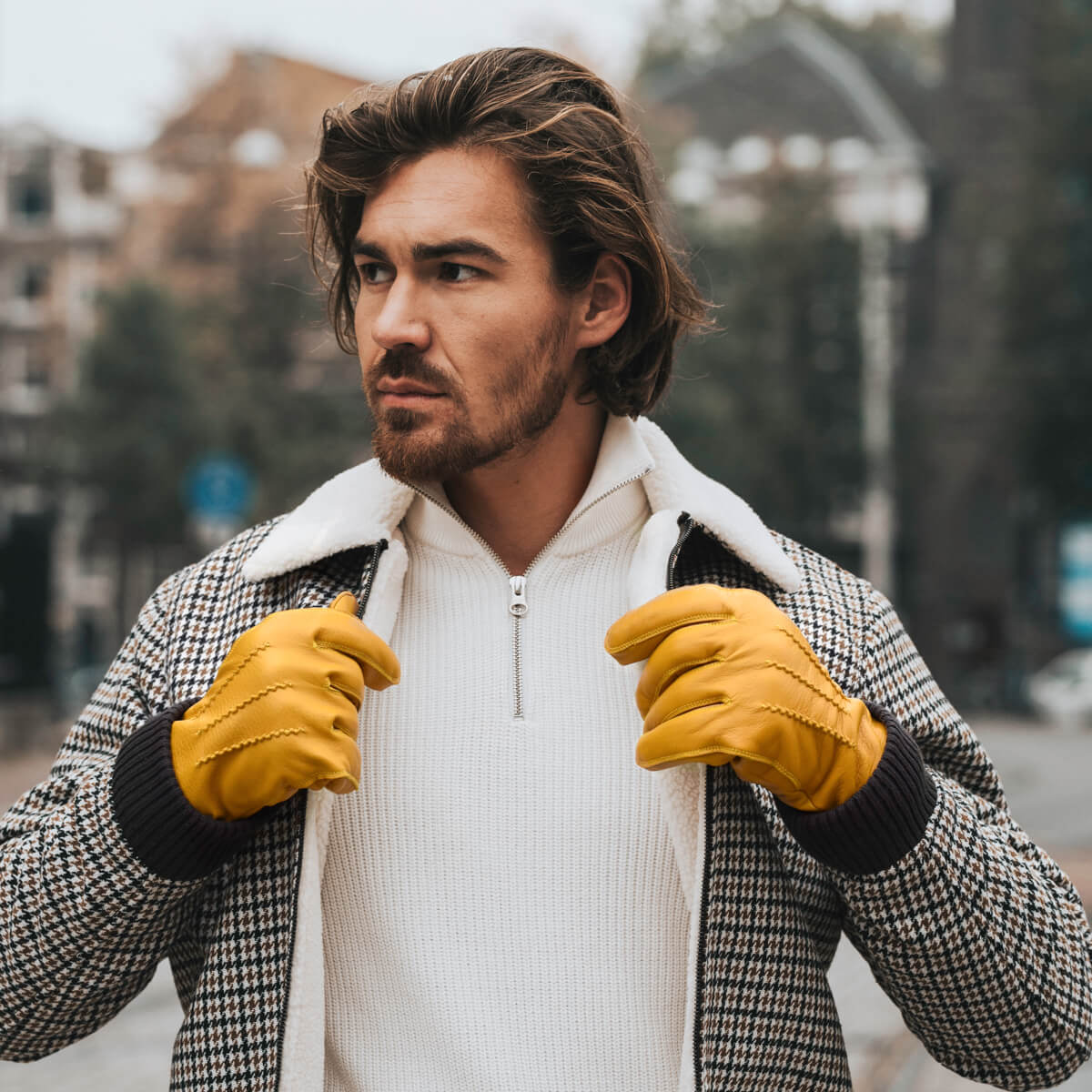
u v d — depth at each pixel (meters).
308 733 1.45
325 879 1.64
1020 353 32.53
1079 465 32.22
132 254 28.47
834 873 1.54
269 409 26.84
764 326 33.69
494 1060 1.58
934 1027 1.63
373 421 1.68
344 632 1.49
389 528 1.72
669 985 1.62
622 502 1.77
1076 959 1.63
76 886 1.51
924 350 42.09
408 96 1.61
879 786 1.50
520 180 1.62
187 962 1.67
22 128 39.28
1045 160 32.41
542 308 1.64
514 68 1.67
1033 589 39.59
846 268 34.19
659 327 1.76
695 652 1.48
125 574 31.84
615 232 1.68
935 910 1.53
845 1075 1.63
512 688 1.69
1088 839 11.20
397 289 1.61
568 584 1.76
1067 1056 1.63
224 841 1.50
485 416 1.62
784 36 45.81
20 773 15.11
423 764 1.65
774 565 1.71
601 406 1.78
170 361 27.67
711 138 43.81
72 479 28.27
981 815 1.67
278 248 26.78
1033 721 30.92
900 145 42.91
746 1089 1.55
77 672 33.72
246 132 26.81
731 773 1.59
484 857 1.62
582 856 1.62
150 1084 4.88
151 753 1.50
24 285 39.47
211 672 1.67
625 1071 1.59
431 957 1.61
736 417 32.12
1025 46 41.91
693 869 1.58
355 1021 1.63
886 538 35.03
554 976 1.60
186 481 27.72
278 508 26.67
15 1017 1.59
